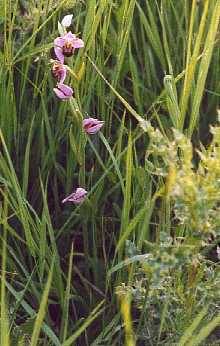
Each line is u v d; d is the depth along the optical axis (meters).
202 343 0.82
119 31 1.01
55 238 0.92
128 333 0.74
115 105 1.03
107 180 0.97
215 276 0.80
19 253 0.91
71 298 0.90
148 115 1.03
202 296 0.80
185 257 0.75
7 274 0.89
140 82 1.06
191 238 0.76
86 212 0.93
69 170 0.96
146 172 0.90
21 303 0.84
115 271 0.89
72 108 0.89
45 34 1.04
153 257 0.75
